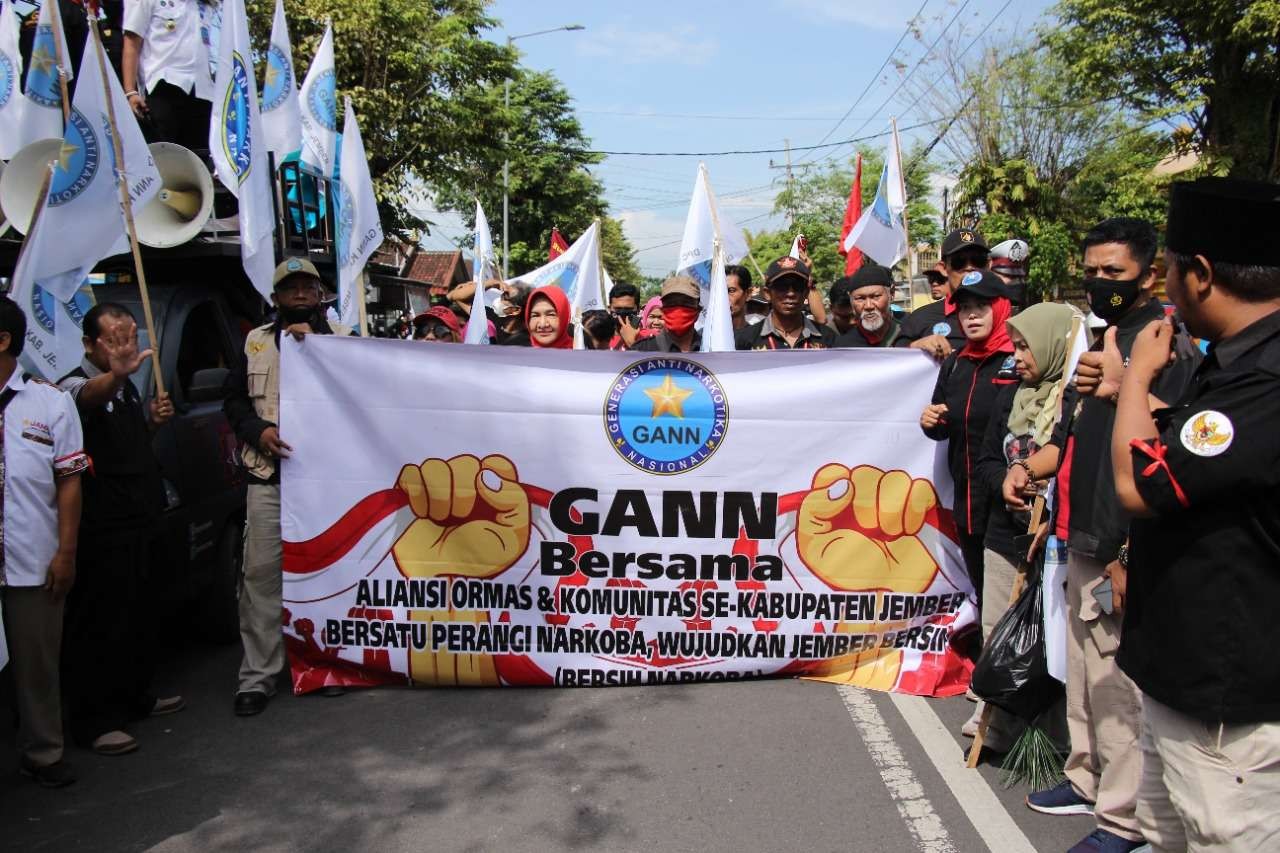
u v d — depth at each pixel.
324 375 4.70
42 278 4.29
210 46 7.82
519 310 6.91
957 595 4.73
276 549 4.71
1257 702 2.09
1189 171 19.58
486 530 4.74
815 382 4.71
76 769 4.00
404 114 18.08
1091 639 3.21
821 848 3.31
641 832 3.43
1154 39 19.31
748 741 4.16
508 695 4.72
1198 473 2.07
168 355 5.31
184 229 5.41
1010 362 4.29
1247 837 2.14
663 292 5.99
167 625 5.77
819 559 4.73
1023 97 24.77
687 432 4.71
